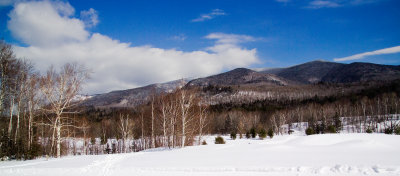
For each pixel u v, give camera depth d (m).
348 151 19.97
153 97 41.84
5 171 18.20
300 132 84.62
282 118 86.00
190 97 35.47
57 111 25.44
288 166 15.19
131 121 48.06
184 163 17.92
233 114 89.31
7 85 27.42
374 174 13.06
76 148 50.88
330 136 28.81
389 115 86.94
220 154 21.41
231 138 58.28
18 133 29.73
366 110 93.25
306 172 14.21
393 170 13.29
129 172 16.69
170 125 37.94
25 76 28.89
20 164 21.52
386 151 19.47
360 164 14.38
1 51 26.44
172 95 37.06
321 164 15.12
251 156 19.50
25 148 29.67
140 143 50.00
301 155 18.86
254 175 14.38
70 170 17.89
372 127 69.75
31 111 29.61
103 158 22.50
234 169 15.51
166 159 20.20
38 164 20.67
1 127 29.02
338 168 14.13
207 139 57.47
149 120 43.31
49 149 35.84
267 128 85.56
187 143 38.62
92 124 65.81
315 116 90.75
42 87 24.70
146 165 18.02
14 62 27.89
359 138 26.38
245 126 79.31
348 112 98.00
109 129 64.44
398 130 50.03
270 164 15.95
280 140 38.09
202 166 16.61
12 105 29.06
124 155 24.05
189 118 37.19
